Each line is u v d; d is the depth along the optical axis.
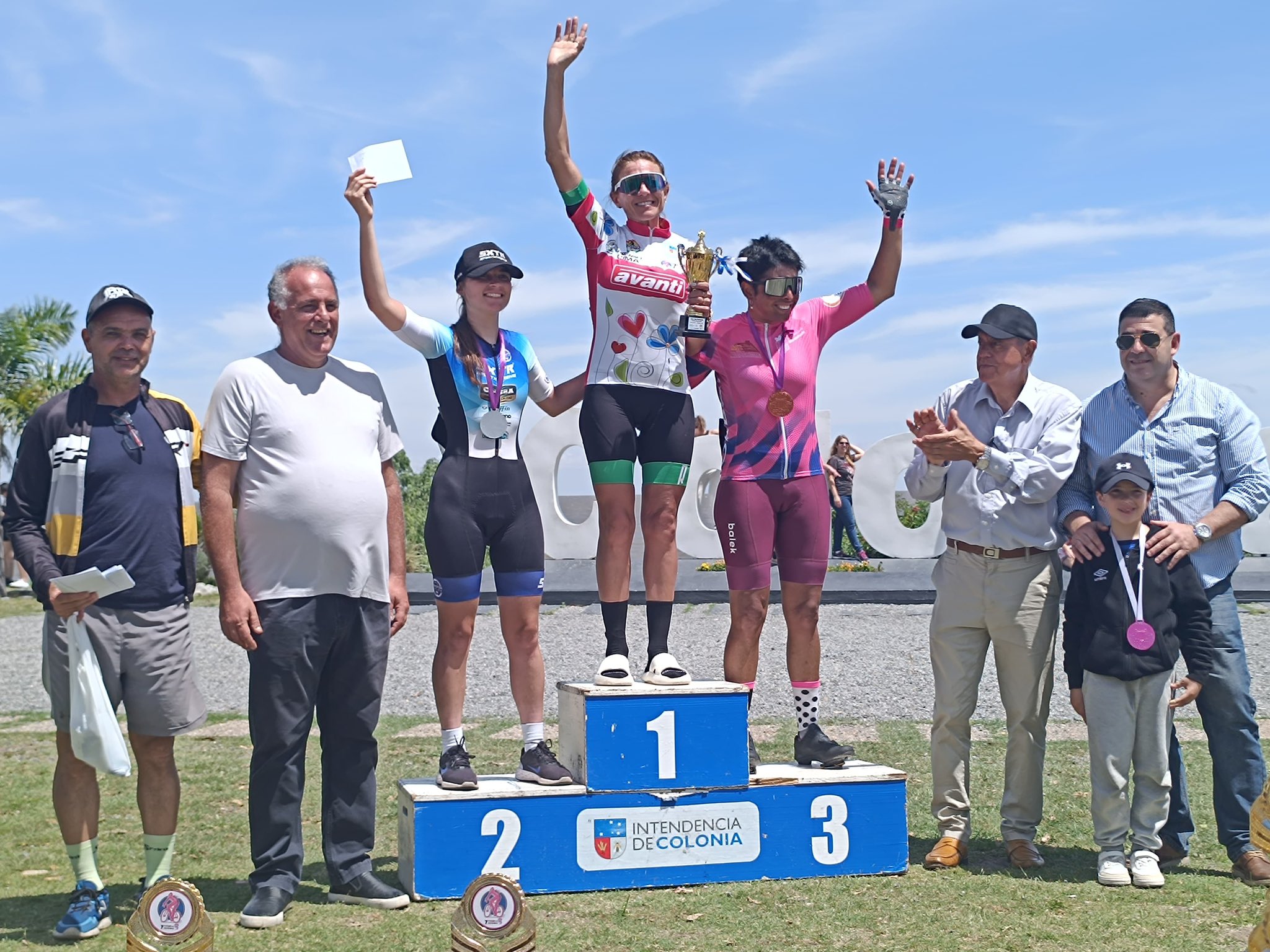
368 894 4.80
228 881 5.22
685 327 5.38
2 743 8.40
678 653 11.85
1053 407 5.53
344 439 4.85
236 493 4.79
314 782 7.21
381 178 5.01
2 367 24.58
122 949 4.27
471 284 5.20
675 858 5.07
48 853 5.62
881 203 5.73
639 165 5.36
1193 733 8.26
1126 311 5.46
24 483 4.59
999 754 7.81
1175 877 5.19
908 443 18.08
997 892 4.96
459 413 5.14
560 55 5.14
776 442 5.47
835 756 5.44
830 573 17.45
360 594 4.83
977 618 5.46
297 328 4.80
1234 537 5.40
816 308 5.73
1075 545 5.34
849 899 4.86
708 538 17.98
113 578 4.33
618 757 5.03
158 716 4.61
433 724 9.07
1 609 18.86
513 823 4.93
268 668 4.70
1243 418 5.41
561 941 4.32
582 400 5.56
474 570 5.10
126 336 4.57
